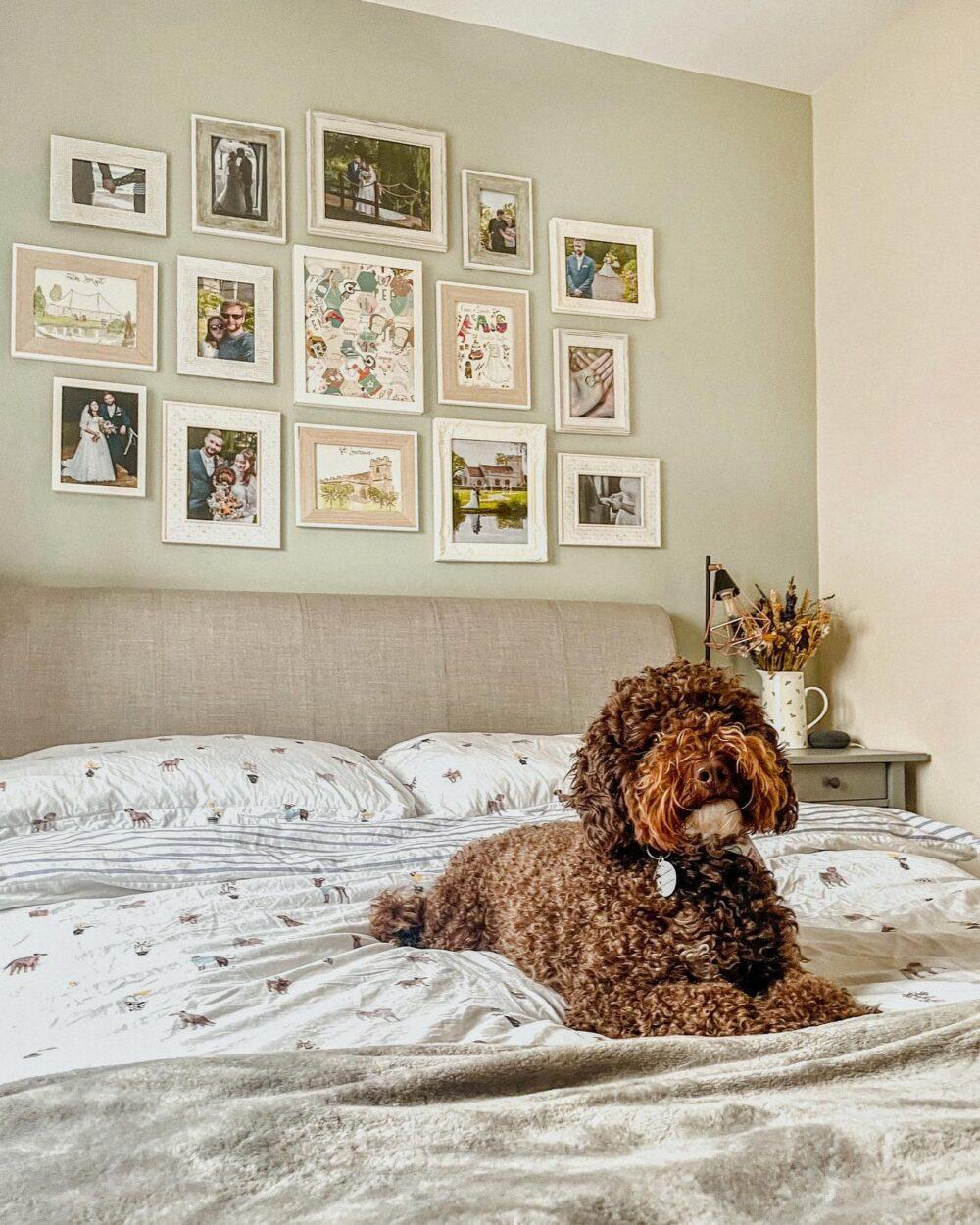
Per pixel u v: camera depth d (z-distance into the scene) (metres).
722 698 1.37
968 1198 0.72
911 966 1.59
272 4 3.21
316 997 1.33
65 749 2.43
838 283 3.73
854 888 2.13
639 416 3.56
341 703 2.93
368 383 3.22
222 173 3.11
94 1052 1.15
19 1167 0.80
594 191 3.56
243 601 2.92
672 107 3.68
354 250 3.25
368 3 3.31
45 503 2.87
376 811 2.39
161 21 3.09
